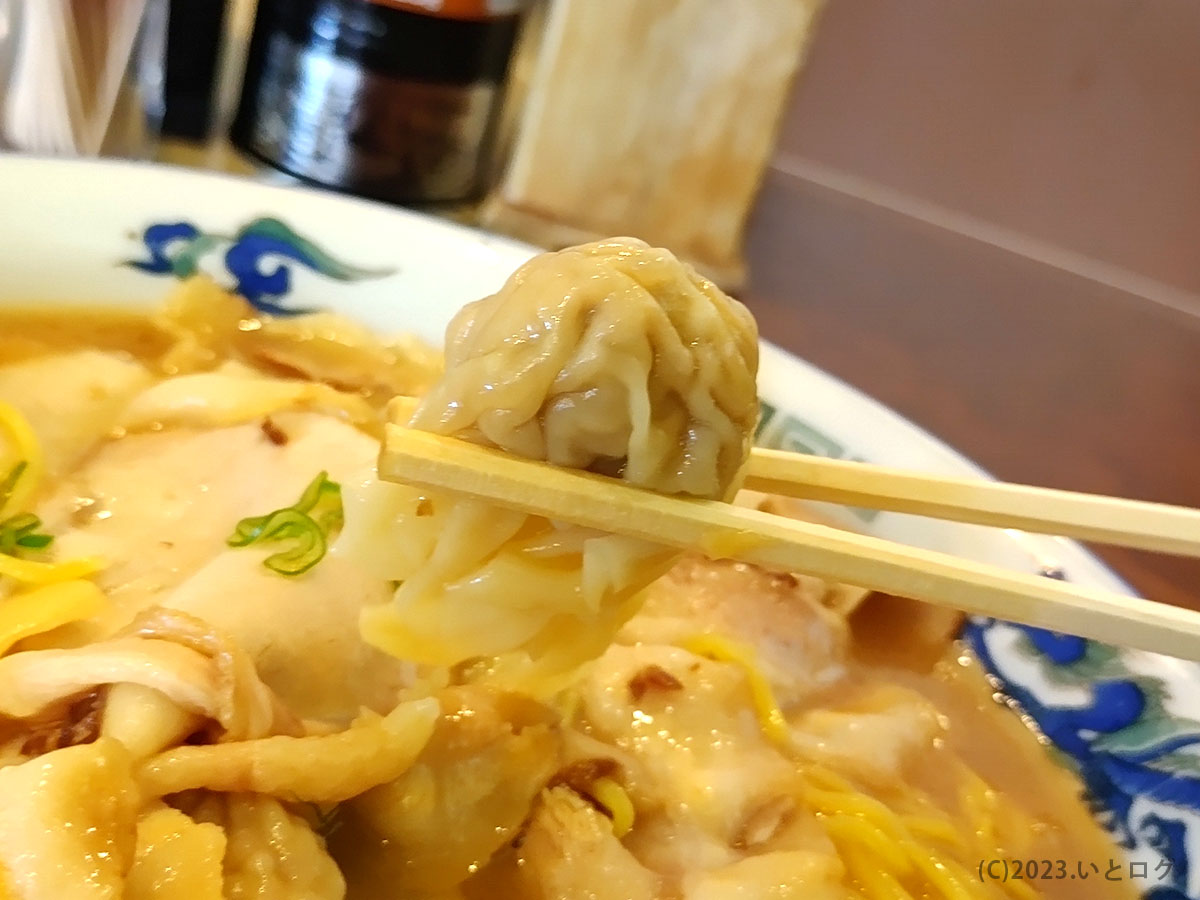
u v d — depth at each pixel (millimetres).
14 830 86
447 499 97
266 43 195
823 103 264
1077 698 146
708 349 91
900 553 95
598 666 137
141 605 126
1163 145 247
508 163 220
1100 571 147
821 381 170
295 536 134
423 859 116
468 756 117
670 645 146
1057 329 260
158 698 101
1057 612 95
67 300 163
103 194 163
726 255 222
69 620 119
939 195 266
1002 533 152
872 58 257
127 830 90
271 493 143
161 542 136
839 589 163
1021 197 261
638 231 214
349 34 186
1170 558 205
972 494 107
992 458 218
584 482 90
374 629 103
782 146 269
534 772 120
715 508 92
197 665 102
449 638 103
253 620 125
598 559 95
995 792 143
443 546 97
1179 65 239
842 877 122
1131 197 253
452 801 116
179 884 90
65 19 178
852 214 270
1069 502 104
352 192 202
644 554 95
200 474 146
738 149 207
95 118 189
